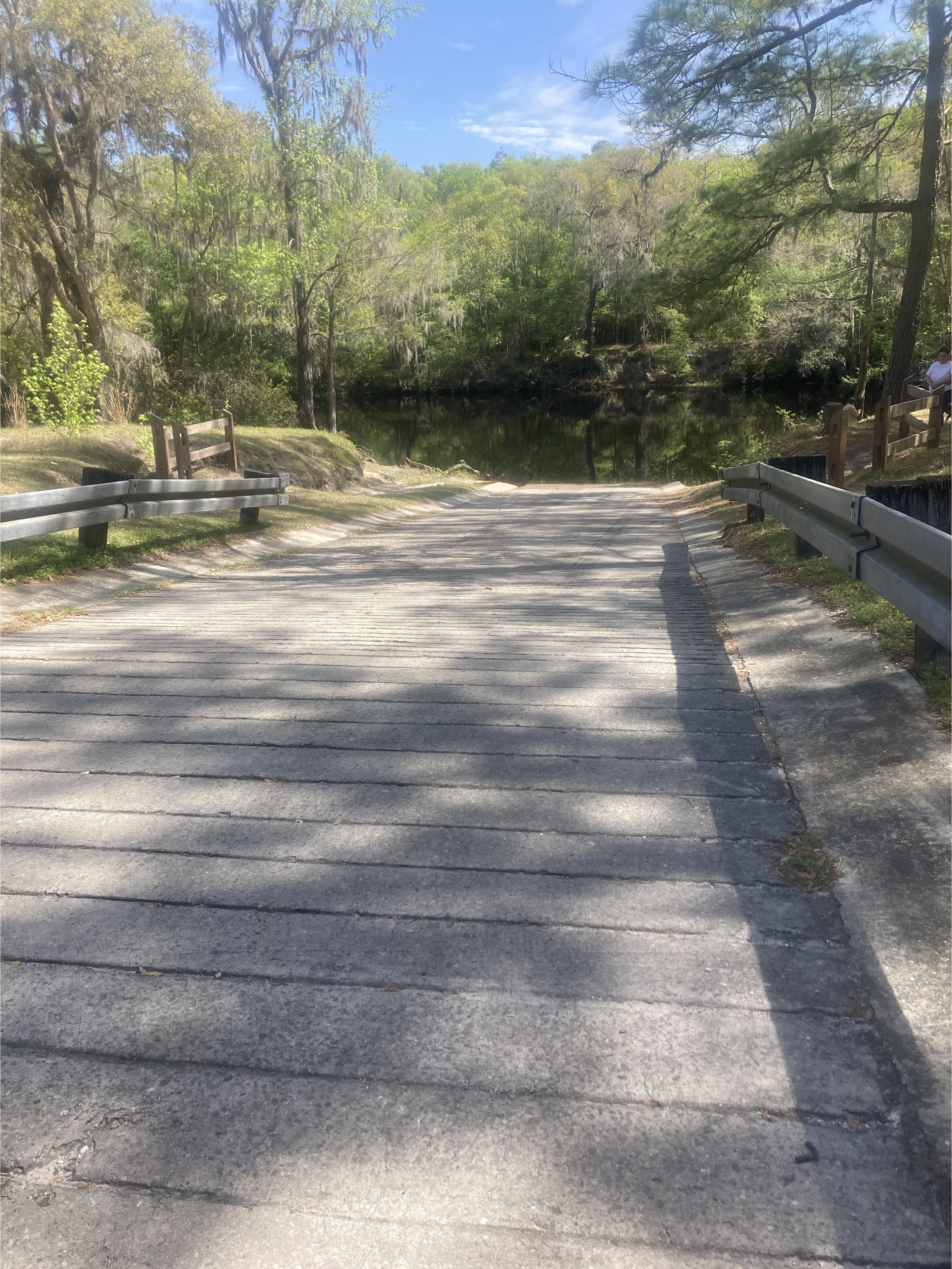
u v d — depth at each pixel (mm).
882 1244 1285
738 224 17109
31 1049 1729
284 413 28141
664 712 3594
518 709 3674
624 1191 1379
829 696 3500
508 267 75250
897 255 25906
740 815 2643
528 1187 1393
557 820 2635
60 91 18969
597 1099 1563
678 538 11992
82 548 8648
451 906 2180
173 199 24438
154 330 25734
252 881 2332
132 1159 1471
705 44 14742
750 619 5254
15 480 11422
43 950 2043
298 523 13508
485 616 5992
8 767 3150
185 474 12320
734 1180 1394
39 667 4531
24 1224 1354
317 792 2887
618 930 2064
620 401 67938
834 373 61500
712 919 2096
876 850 2334
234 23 27562
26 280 20375
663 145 16109
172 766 3131
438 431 51250
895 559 3611
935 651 3387
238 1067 1670
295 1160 1459
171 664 4551
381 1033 1748
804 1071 1609
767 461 8164
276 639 5207
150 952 2029
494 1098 1573
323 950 2020
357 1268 1268
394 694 3934
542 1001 1822
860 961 1912
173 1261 1287
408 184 55625
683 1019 1755
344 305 32031
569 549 11430
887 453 11938
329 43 28219
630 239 55625
